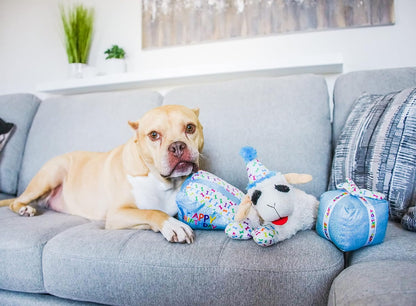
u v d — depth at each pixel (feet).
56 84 7.06
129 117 5.47
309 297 2.37
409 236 2.72
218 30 6.47
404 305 1.55
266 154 4.46
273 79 5.01
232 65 5.85
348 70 5.87
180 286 2.60
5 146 5.93
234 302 2.47
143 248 2.88
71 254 2.98
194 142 3.75
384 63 5.72
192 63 6.73
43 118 6.09
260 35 6.22
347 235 2.52
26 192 4.69
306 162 4.33
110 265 2.81
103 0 7.39
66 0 7.77
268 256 2.55
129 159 3.97
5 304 3.35
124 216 3.57
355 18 5.77
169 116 3.62
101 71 7.36
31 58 8.16
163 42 6.83
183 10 6.72
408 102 3.24
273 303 2.40
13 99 6.41
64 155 5.02
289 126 4.55
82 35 7.19
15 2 8.30
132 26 7.18
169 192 3.86
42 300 3.22
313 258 2.49
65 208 4.74
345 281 2.08
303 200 3.05
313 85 4.80
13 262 3.19
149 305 2.70
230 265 2.52
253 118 4.70
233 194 3.38
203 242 2.90
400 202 3.07
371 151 3.34
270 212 2.71
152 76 6.32
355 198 2.64
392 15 5.62
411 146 3.06
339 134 4.56
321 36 5.99
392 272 1.95
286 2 6.10
